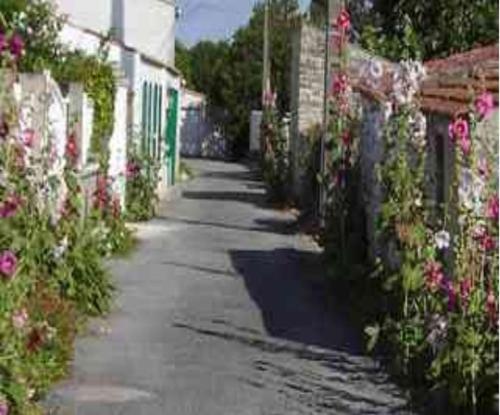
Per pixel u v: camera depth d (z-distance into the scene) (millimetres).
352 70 19719
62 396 9445
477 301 8852
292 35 33812
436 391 9203
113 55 22938
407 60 13672
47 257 11852
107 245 17078
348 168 16375
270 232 22922
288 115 36719
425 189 11578
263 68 53969
